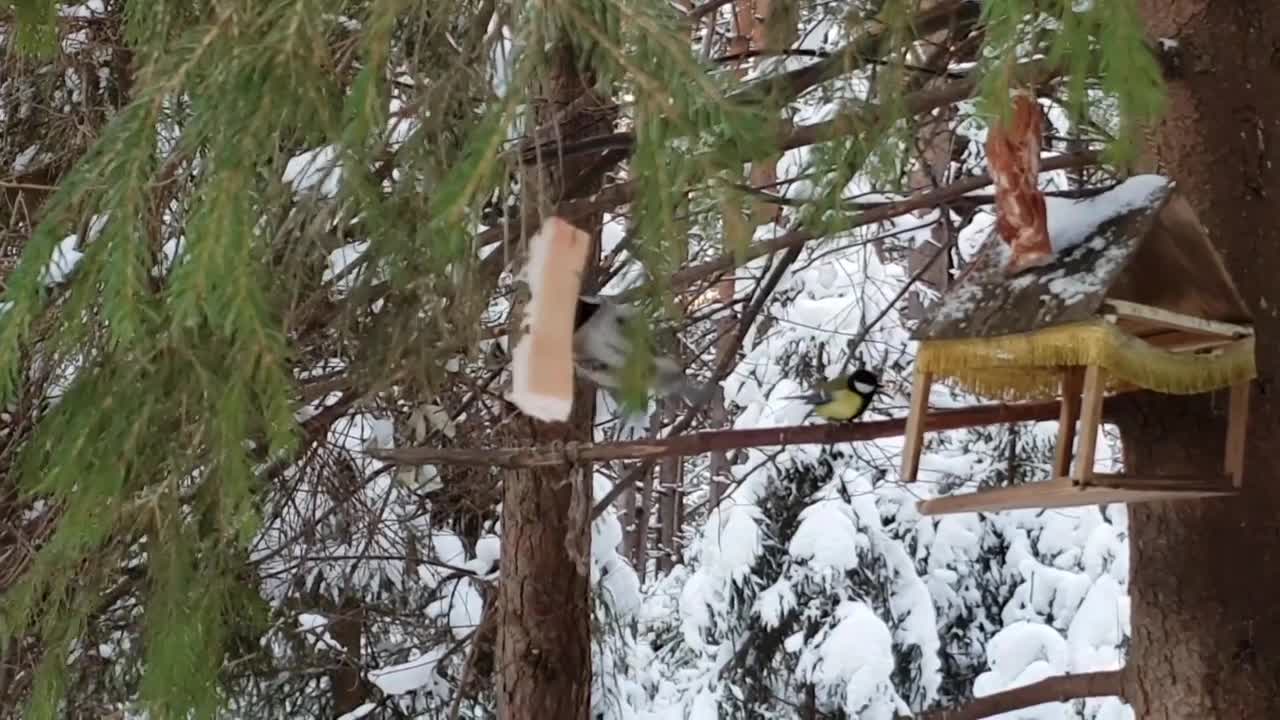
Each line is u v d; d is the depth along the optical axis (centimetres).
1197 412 247
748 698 741
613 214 437
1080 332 216
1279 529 243
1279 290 248
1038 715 643
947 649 769
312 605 534
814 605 724
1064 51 162
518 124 192
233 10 184
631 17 166
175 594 218
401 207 214
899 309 650
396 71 239
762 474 767
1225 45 256
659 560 1433
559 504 509
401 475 502
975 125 355
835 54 232
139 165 177
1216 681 243
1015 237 233
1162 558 253
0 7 253
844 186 217
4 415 302
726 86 173
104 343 208
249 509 189
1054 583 753
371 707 562
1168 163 261
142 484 207
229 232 169
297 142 223
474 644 542
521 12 173
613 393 205
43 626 238
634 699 746
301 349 262
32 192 418
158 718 210
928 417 251
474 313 224
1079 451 217
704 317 455
